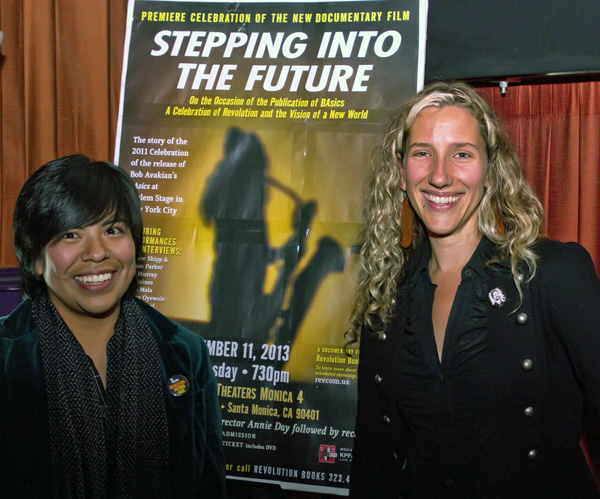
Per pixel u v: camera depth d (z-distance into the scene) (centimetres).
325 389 177
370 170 172
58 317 124
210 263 184
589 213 216
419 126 126
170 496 128
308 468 176
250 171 184
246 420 180
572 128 216
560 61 182
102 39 243
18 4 246
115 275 123
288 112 183
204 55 190
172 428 131
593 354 109
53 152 248
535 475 115
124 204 125
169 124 189
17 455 117
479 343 119
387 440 131
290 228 180
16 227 122
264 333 180
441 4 194
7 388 119
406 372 125
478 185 123
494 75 189
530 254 118
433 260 134
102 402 125
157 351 134
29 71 247
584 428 143
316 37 184
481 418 117
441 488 119
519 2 187
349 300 176
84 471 119
